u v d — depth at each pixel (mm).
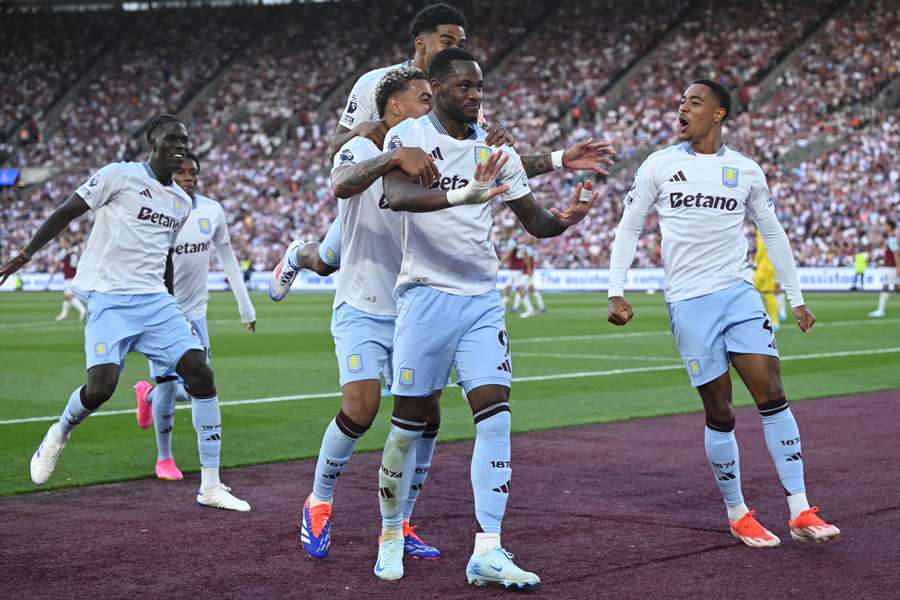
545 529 5641
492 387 4816
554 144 45156
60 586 4617
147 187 6555
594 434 8891
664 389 11953
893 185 38688
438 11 5613
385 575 4773
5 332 21594
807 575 4727
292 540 5484
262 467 7586
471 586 4664
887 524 5672
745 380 5527
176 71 54688
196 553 5199
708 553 5141
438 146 4816
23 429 9312
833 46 44781
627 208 5773
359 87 5906
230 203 47562
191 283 8227
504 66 49969
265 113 51562
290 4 55750
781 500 6336
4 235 48312
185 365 6344
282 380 13039
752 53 46156
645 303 30328
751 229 35688
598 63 48688
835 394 11320
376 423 9625
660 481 6941
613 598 4406
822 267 37406
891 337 18672
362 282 5207
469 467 7496
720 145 5684
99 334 6441
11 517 5996
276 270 6707
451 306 4863
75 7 59594
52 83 55594
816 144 41250
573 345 17531
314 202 46281
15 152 52531
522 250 26219
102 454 8117
